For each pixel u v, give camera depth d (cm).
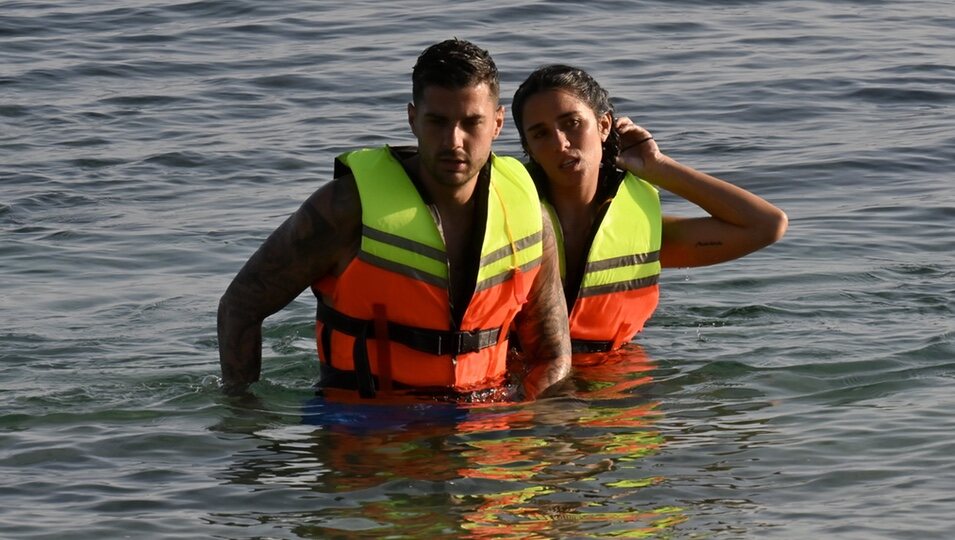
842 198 3020
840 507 1447
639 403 1791
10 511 1462
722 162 3312
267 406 1781
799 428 1686
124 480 1546
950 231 2747
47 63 4331
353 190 1758
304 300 2352
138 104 3906
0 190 3127
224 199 3070
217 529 1413
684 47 4488
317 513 1447
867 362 1948
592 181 1994
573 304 1991
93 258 2645
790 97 3900
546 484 1512
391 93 3972
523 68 4178
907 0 5319
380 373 1802
